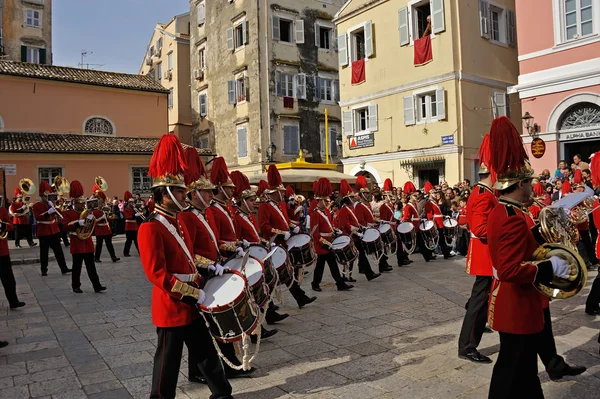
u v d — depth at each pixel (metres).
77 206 9.70
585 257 9.71
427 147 19.11
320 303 8.12
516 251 3.20
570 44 14.38
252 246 6.23
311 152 29.67
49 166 22.66
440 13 18.44
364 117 22.84
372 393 4.41
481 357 5.08
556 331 6.05
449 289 8.91
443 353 5.40
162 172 4.11
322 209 9.10
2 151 21.14
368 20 21.69
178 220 4.39
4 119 23.20
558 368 4.50
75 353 5.86
